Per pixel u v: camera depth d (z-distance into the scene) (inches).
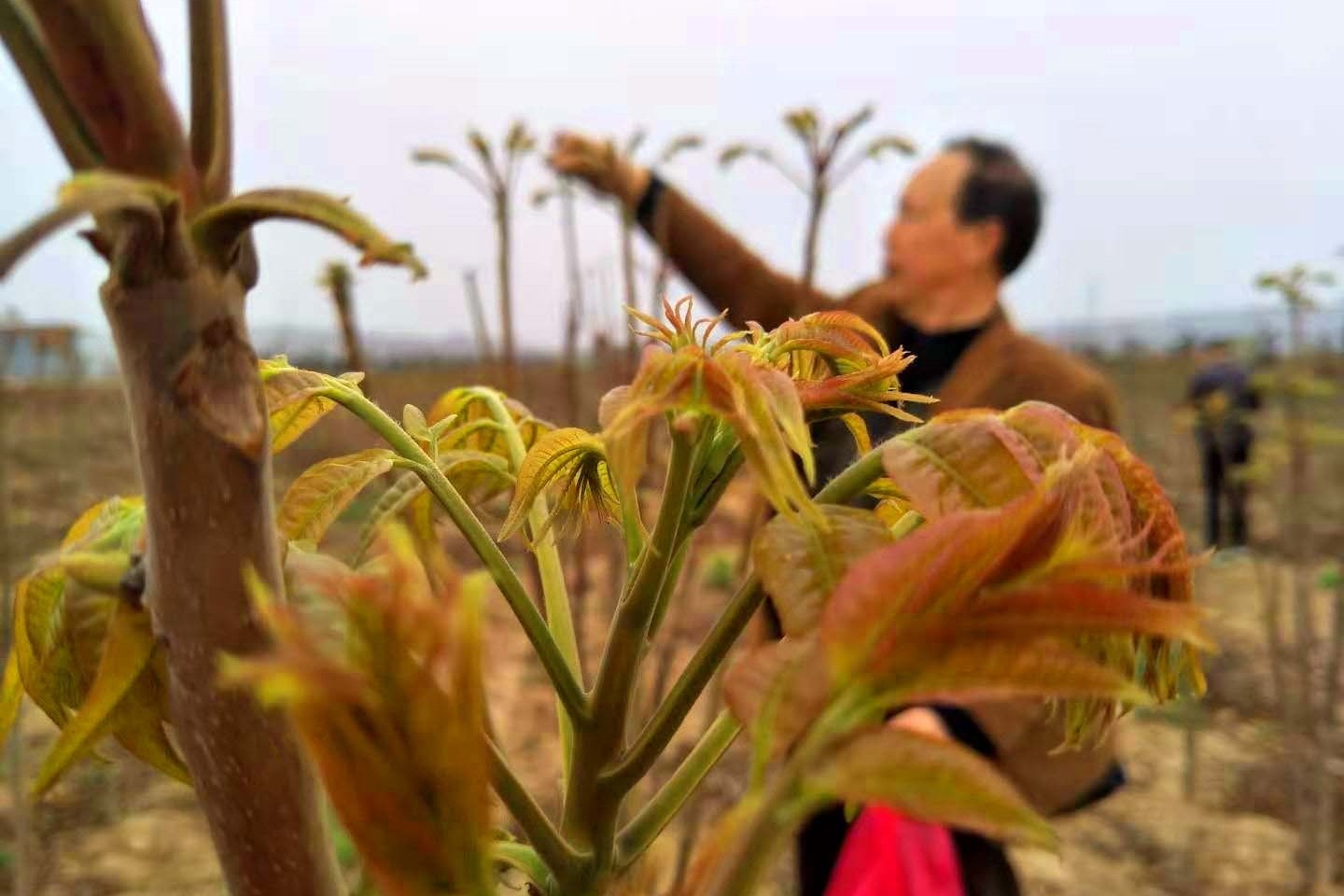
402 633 9.6
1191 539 262.4
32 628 18.8
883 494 18.1
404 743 9.8
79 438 249.4
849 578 10.9
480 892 10.2
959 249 64.0
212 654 12.4
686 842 63.2
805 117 60.1
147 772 130.0
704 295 90.1
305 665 9.2
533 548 23.0
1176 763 144.9
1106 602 10.9
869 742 10.3
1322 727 122.3
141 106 10.7
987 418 15.3
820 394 17.2
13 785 86.4
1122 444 16.1
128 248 11.0
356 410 19.6
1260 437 224.4
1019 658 10.8
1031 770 39.0
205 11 11.5
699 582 197.8
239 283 12.0
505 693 146.6
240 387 11.9
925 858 32.8
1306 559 141.1
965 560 10.8
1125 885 112.4
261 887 13.5
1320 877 113.8
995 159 66.8
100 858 108.3
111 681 15.6
